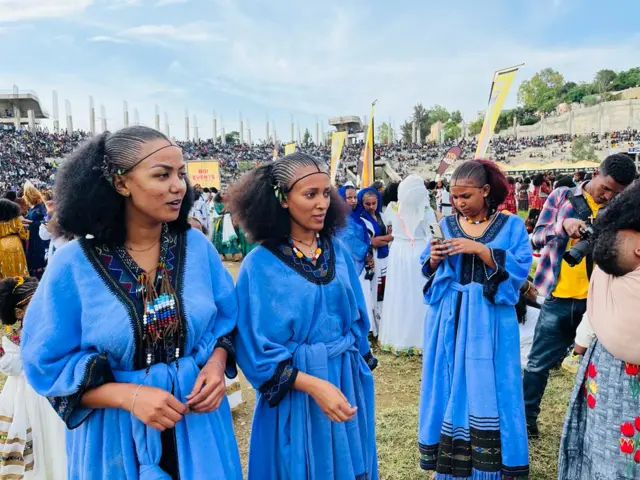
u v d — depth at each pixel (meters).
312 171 1.83
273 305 1.84
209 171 17.53
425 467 2.60
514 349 2.48
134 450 1.46
